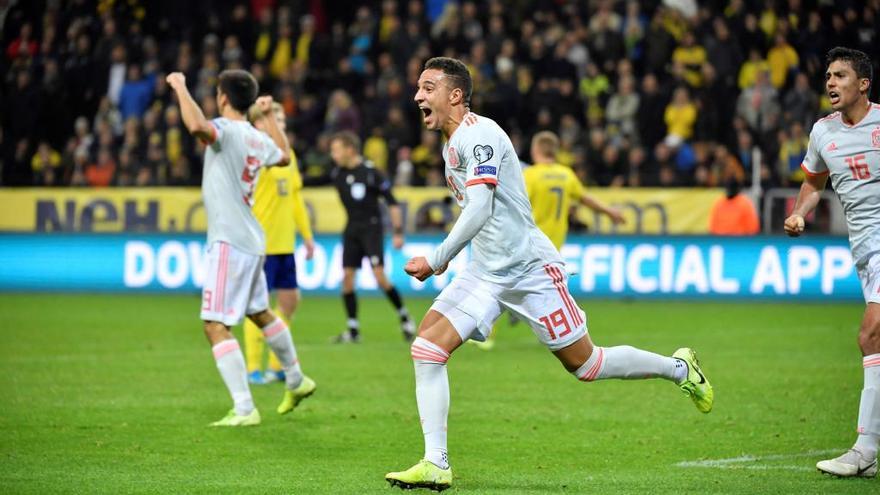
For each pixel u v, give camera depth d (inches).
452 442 492.7
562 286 414.3
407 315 863.7
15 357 748.6
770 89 1253.7
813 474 427.5
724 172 1192.8
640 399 597.6
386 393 621.0
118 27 1462.8
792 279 1122.0
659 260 1152.2
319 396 610.9
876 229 434.0
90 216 1264.8
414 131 1363.2
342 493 396.8
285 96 1386.6
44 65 1434.5
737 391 619.2
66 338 852.0
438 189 1205.7
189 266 1213.7
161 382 649.0
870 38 1250.0
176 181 1277.1
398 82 1359.5
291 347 538.0
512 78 1315.2
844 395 606.2
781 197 1169.4
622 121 1300.4
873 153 431.8
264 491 399.2
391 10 1441.9
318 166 1295.5
